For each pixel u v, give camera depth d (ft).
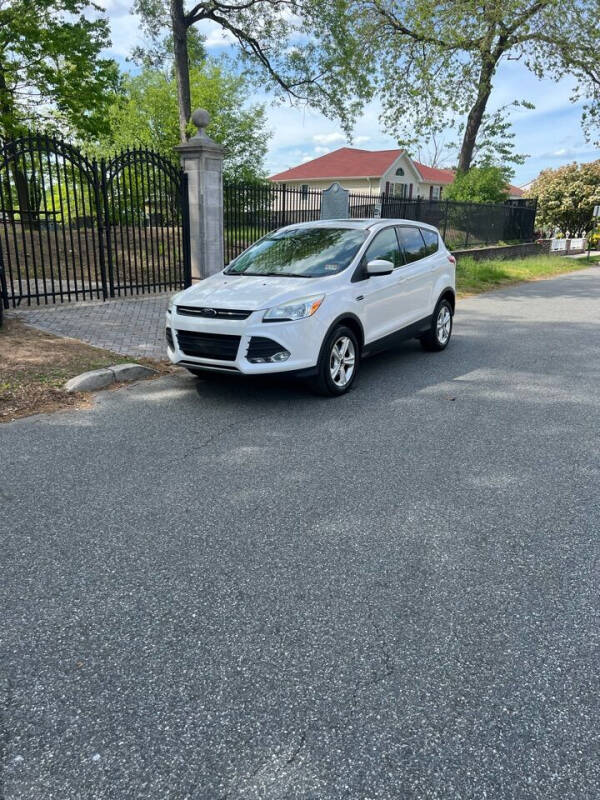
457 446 16.20
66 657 8.25
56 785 6.38
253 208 46.03
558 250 104.68
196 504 12.70
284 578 10.11
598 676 7.98
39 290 39.55
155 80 101.81
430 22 75.10
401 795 6.27
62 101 66.13
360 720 7.22
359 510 12.52
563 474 14.49
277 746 6.86
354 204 57.88
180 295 20.53
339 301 19.88
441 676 7.95
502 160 86.69
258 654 8.33
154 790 6.33
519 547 11.19
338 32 68.54
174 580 10.02
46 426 17.30
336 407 19.48
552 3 69.97
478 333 32.94
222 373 19.51
